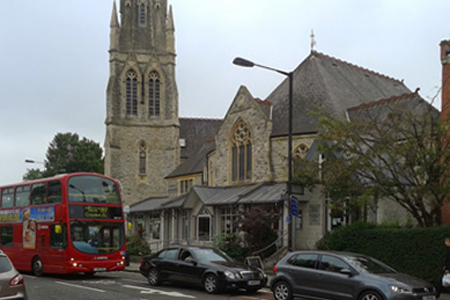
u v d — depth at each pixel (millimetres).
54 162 89062
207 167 44844
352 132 20875
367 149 21844
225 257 20422
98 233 24219
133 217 48188
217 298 17500
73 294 18062
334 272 15570
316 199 30141
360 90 40688
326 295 15516
